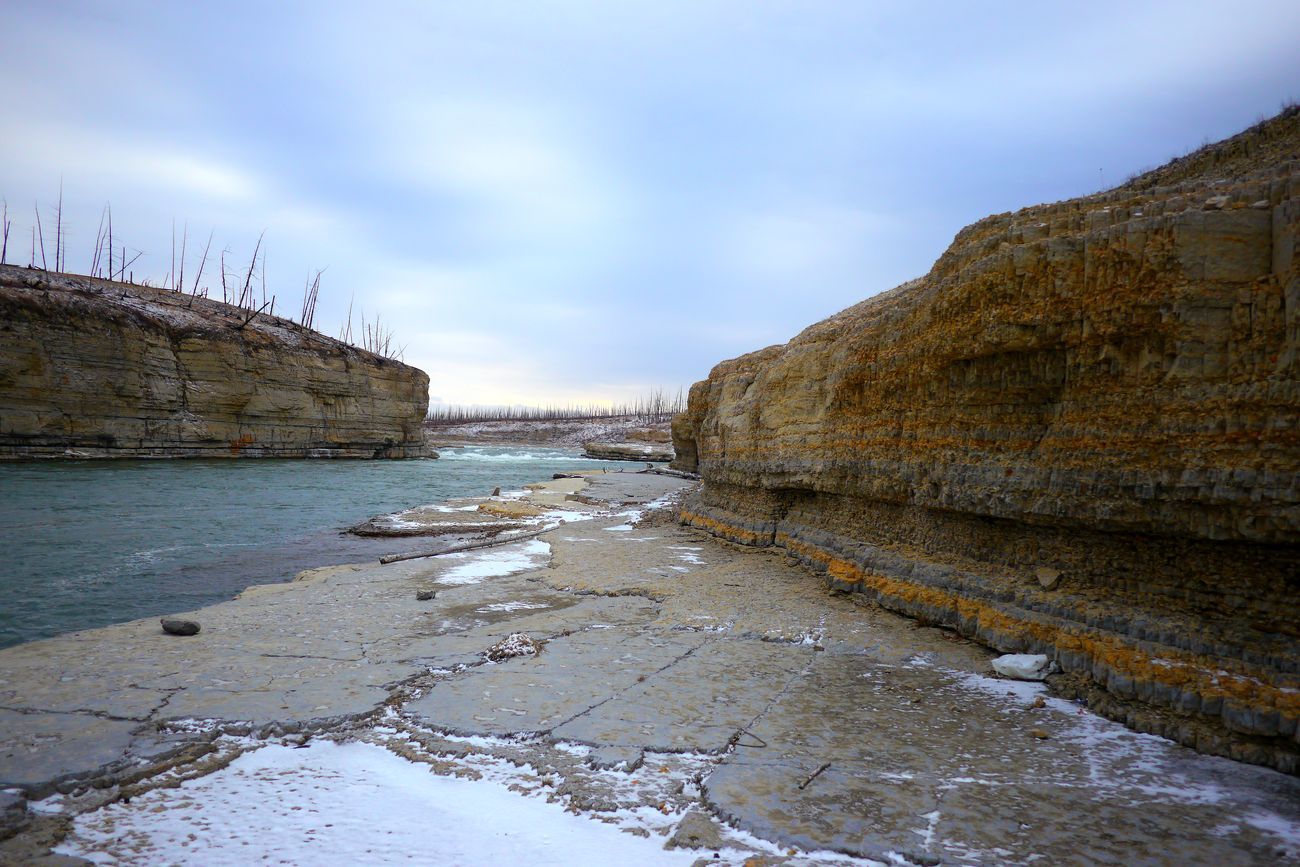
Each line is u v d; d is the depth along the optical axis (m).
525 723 6.18
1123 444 6.83
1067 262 7.32
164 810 4.72
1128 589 7.11
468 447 121.69
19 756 5.33
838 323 15.17
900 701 6.85
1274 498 5.58
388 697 6.75
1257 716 5.47
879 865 4.21
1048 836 4.48
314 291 88.56
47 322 44.25
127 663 7.77
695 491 22.38
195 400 53.41
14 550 17.22
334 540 19.77
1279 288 5.79
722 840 4.45
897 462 10.60
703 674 7.62
